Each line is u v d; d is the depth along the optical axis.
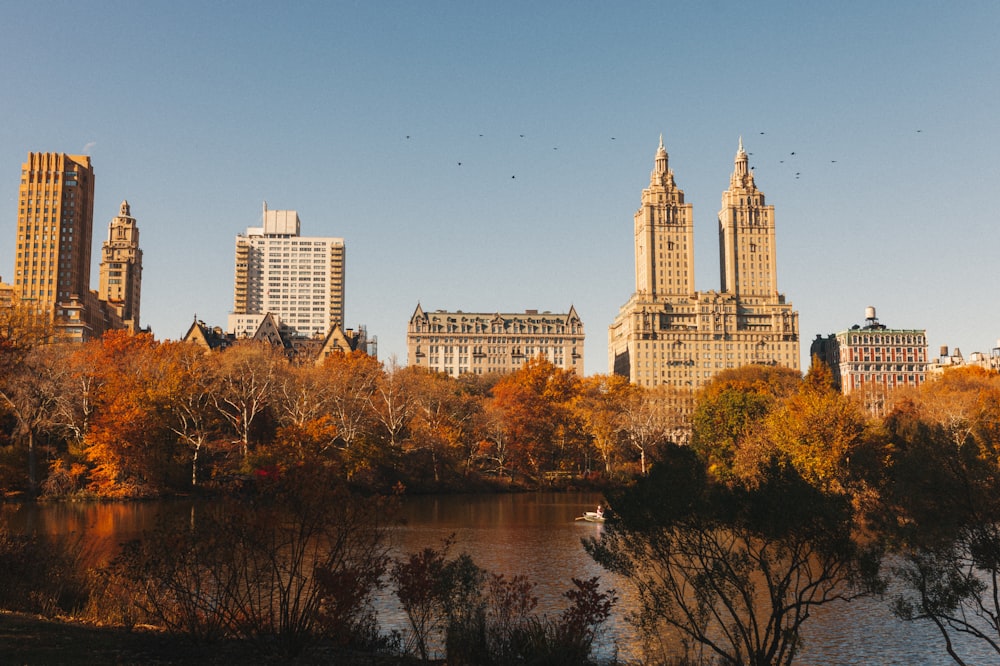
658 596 31.72
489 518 99.44
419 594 30.66
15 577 34.62
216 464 120.69
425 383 164.00
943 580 31.64
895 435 82.12
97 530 76.19
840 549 29.42
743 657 37.03
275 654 27.55
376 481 130.62
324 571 28.97
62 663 23.78
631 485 31.64
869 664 38.00
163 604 31.77
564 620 33.72
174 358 130.75
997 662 38.38
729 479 32.22
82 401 116.00
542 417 163.38
